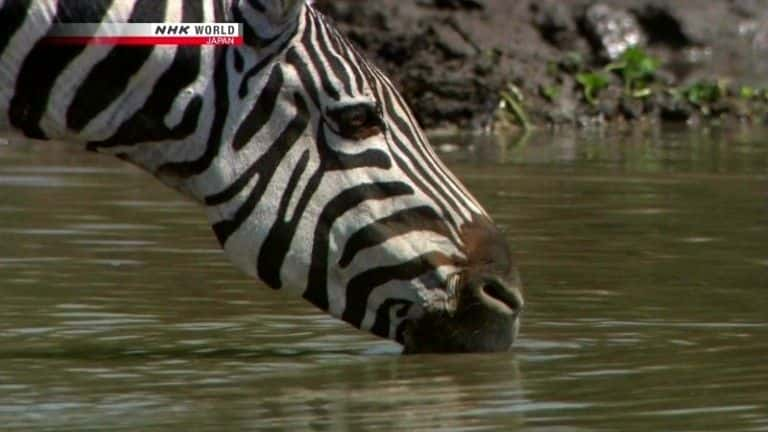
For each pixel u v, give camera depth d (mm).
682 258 24094
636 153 37219
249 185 16922
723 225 27172
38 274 22734
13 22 16609
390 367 17141
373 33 45875
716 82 46594
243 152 16891
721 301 20922
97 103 16812
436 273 17094
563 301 20922
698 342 18453
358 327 17234
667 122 45156
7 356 17922
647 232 26375
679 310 20328
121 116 16844
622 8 50125
